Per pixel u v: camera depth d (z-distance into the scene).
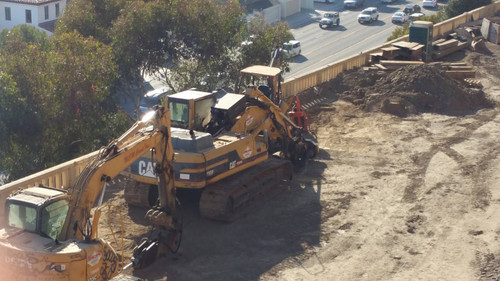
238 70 36.53
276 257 16.78
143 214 19.11
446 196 20.94
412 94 30.77
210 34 35.78
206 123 19.89
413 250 17.34
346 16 91.62
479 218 19.30
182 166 17.50
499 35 44.81
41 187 14.44
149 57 35.53
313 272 16.06
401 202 20.48
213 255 16.80
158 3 34.75
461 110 30.80
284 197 20.72
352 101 32.12
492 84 35.41
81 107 27.95
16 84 25.17
